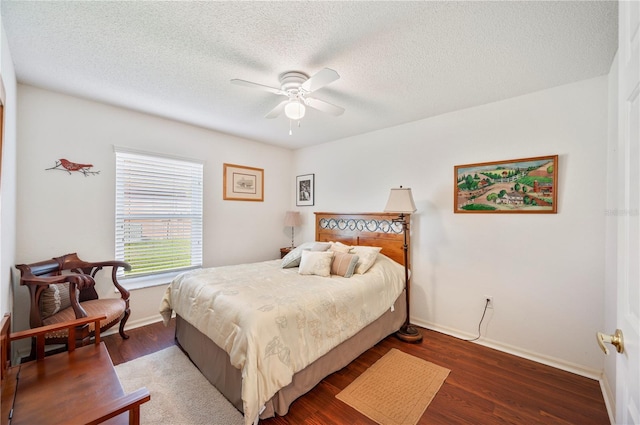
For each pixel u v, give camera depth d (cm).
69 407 122
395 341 273
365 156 368
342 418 169
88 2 140
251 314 171
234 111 293
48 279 206
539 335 236
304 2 139
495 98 253
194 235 353
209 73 213
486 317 265
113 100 266
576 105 221
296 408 178
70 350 166
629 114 79
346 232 379
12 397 126
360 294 235
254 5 141
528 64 196
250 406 146
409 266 319
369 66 200
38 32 165
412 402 183
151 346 255
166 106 280
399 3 139
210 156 363
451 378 210
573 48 176
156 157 314
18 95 230
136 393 109
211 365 203
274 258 442
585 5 140
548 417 170
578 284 220
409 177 322
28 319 231
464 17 149
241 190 398
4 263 171
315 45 175
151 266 316
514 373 216
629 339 77
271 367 160
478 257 270
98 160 273
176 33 165
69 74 216
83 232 265
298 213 438
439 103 266
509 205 251
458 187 282
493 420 168
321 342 192
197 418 169
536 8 142
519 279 247
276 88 216
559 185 228
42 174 243
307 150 446
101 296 276
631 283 77
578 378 210
